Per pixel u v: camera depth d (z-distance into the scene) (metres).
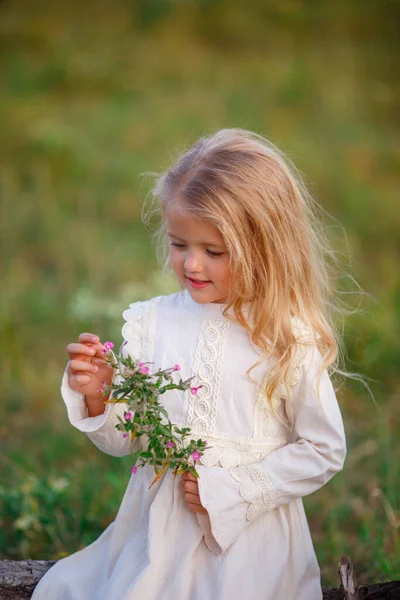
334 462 2.39
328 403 2.40
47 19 11.69
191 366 2.41
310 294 2.51
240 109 9.64
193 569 2.34
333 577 3.20
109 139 8.99
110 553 2.50
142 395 2.21
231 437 2.38
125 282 6.55
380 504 3.54
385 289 5.84
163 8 12.00
